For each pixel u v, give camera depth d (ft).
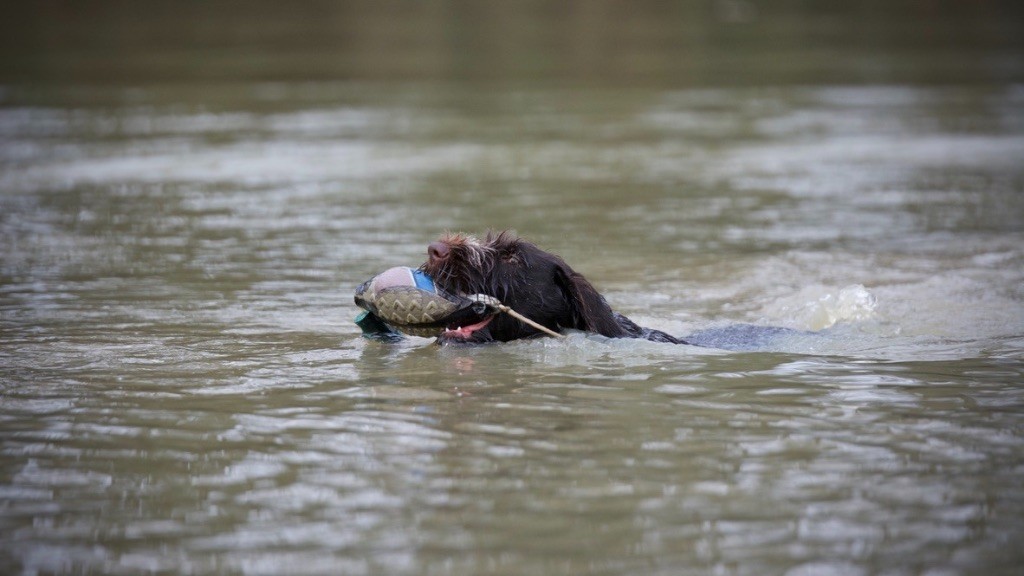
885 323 43.57
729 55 188.44
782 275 53.72
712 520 23.26
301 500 24.56
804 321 45.62
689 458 26.96
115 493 25.13
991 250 58.65
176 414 30.99
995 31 226.58
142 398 32.68
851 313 44.78
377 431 29.25
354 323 43.70
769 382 34.24
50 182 84.53
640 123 119.55
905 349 39.09
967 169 88.94
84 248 60.34
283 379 34.88
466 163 93.76
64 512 24.08
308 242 61.77
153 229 66.13
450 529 22.91
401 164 93.30
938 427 29.30
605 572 20.95
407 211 71.82
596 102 137.69
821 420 30.01
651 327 44.73
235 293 49.52
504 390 33.35
